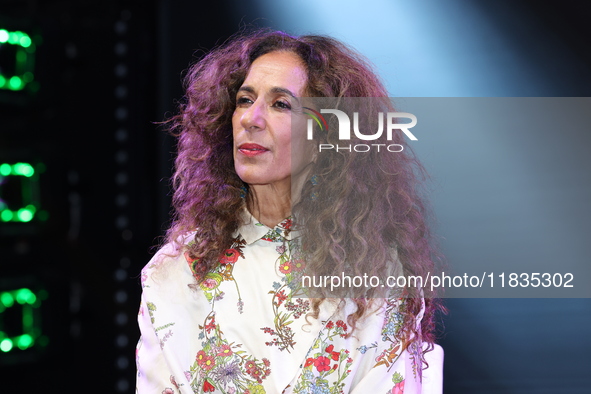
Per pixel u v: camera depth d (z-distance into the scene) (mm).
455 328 7688
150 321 3096
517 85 6723
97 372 7297
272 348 2910
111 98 7309
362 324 2926
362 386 2877
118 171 7328
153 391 3061
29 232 7332
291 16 6426
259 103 2914
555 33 6582
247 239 3061
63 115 7414
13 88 7285
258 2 6434
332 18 6445
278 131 2896
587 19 6523
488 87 6727
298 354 2896
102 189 7355
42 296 7316
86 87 7371
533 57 6625
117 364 7285
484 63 6672
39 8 7355
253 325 2943
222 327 2957
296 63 3025
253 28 6426
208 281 3023
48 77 7348
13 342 7234
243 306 2967
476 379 7629
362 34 6527
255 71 2982
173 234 3207
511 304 7590
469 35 6625
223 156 3211
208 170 3201
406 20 6512
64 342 7332
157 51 6902
